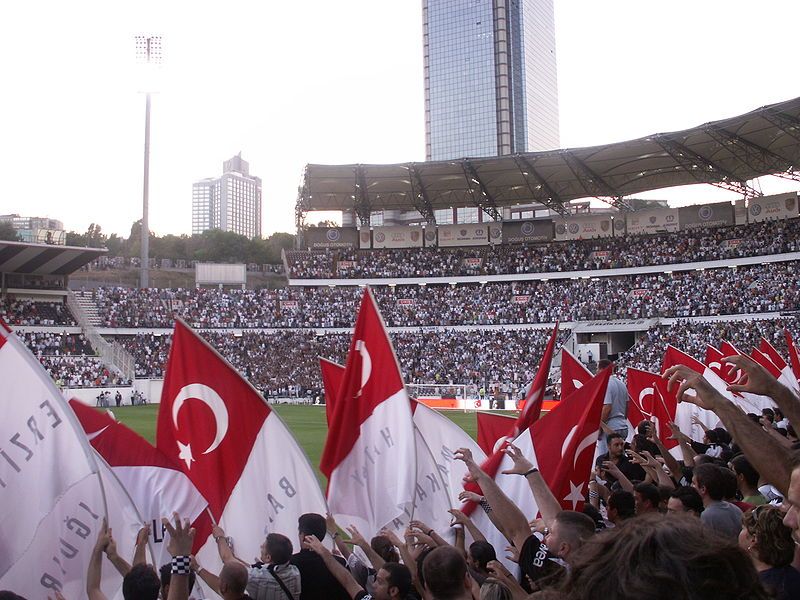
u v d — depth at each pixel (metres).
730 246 67.44
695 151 61.09
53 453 5.74
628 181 70.62
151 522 7.25
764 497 7.38
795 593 3.81
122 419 41.34
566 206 93.62
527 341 68.00
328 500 7.64
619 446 10.45
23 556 5.63
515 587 4.90
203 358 7.55
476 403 58.62
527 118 165.25
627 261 71.44
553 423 8.03
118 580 6.06
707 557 1.79
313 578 5.98
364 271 79.44
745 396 18.19
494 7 162.00
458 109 165.25
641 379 16.33
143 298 71.38
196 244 143.12
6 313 61.88
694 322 62.62
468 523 6.66
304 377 66.56
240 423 7.49
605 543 1.97
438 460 9.61
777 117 51.19
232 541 7.23
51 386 5.83
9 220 129.50
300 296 76.38
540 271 74.81
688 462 10.64
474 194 75.62
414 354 68.25
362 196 76.25
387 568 5.20
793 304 57.81
